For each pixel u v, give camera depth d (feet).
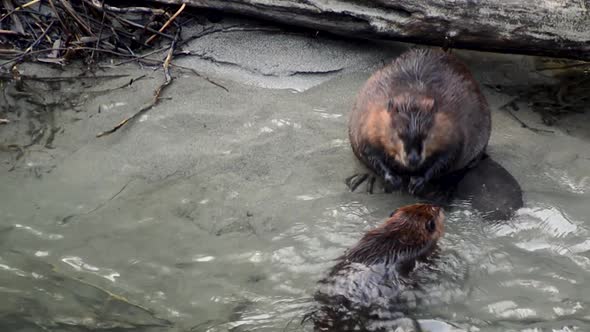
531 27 43.06
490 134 41.22
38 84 45.03
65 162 40.29
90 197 38.22
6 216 36.91
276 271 33.65
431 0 43.88
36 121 42.80
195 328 31.04
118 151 41.04
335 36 48.14
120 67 46.37
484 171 39.83
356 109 40.14
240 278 33.42
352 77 46.29
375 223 36.50
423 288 32.04
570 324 30.76
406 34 45.19
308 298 31.99
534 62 47.93
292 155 41.01
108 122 42.75
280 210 37.35
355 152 39.96
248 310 31.68
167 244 35.53
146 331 30.96
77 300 32.53
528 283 32.76
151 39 47.44
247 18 48.39
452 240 35.01
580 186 38.68
